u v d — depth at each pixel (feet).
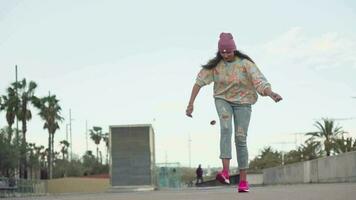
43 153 299.38
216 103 28.78
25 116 208.74
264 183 166.40
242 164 29.35
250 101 28.94
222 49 28.19
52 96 240.32
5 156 191.21
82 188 225.56
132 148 104.17
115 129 104.42
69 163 328.90
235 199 21.45
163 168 189.78
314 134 204.64
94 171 351.87
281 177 138.00
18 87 209.97
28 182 158.40
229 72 28.50
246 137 29.14
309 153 207.92
